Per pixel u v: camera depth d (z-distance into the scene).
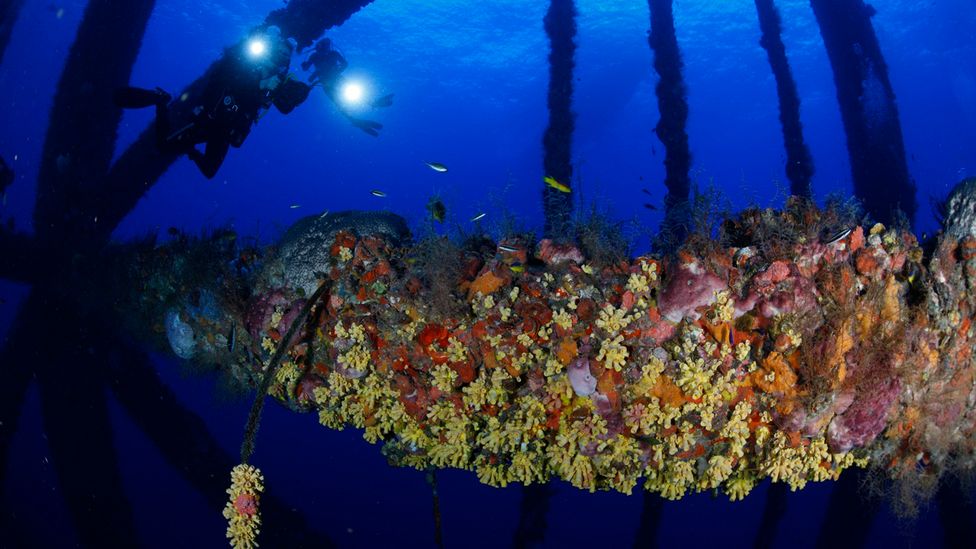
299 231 3.77
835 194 3.25
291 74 5.94
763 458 3.19
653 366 2.92
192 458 9.50
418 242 3.44
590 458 3.12
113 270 5.62
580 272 3.04
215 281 4.05
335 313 3.45
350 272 3.41
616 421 2.99
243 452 3.31
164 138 5.83
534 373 3.04
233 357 4.18
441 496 22.56
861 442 3.08
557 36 8.97
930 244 3.45
